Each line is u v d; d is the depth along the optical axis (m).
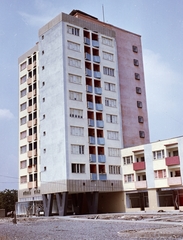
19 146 69.56
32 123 65.62
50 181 55.62
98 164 57.06
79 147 55.34
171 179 51.34
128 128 64.25
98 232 23.08
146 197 56.69
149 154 55.44
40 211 59.22
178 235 18.95
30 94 67.62
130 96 66.62
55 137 56.06
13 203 98.69
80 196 57.22
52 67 59.16
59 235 22.28
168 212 47.12
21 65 72.88
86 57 60.12
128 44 69.50
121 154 60.66
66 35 58.41
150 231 21.38
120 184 59.06
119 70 66.12
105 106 60.94
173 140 52.25
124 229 24.25
